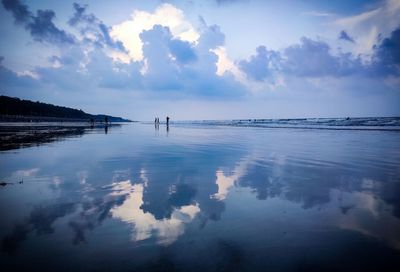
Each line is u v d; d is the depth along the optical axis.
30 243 3.36
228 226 3.95
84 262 2.91
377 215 4.41
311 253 3.14
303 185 6.41
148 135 24.78
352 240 3.49
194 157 10.98
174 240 3.47
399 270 2.80
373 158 10.56
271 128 40.56
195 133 28.47
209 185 6.41
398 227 3.92
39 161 9.67
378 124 45.00
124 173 7.75
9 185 6.29
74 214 4.42
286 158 10.71
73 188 6.07
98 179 6.96
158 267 2.82
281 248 3.26
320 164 9.33
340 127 37.91
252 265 2.87
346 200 5.22
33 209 4.65
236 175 7.55
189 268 2.80
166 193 5.71
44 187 6.12
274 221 4.14
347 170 8.24
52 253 3.11
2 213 4.45
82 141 17.56
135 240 3.46
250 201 5.18
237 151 12.87
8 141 16.75
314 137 21.39
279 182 6.73
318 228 3.88
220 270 2.77
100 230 3.78
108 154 11.67
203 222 4.11
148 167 8.71
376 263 2.93
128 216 4.34
